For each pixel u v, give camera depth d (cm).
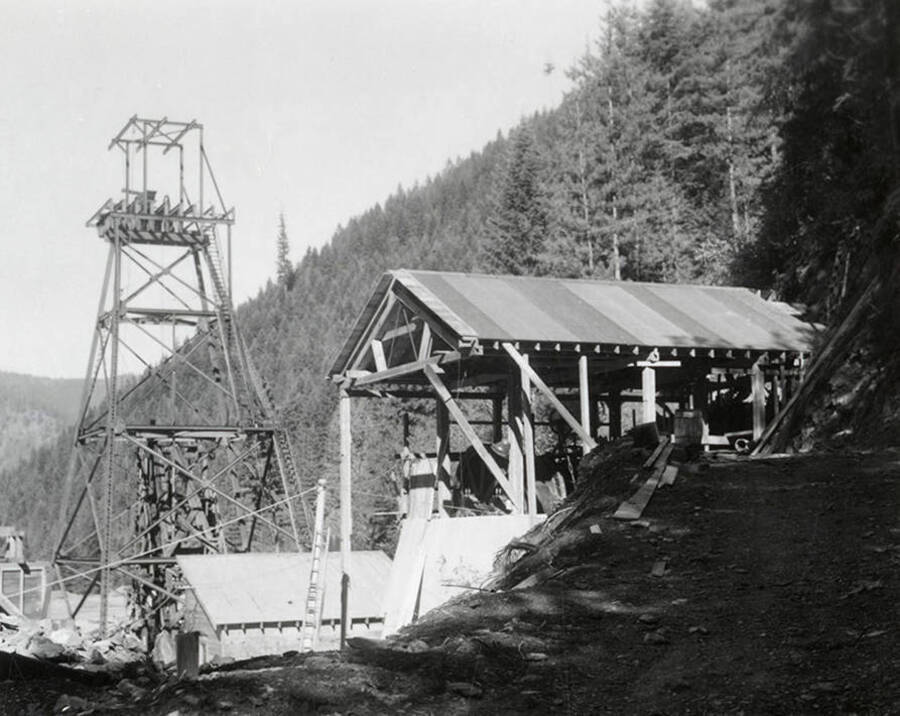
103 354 4150
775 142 4888
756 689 943
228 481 6122
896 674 931
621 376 3109
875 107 2369
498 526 2138
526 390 2309
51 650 1872
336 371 2831
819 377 2167
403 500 3030
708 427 2850
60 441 17475
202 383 13662
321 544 2684
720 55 5519
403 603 2106
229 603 3456
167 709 953
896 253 2144
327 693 962
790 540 1340
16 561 4209
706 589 1224
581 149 5522
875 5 2258
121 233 4200
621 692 971
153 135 4291
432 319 2456
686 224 5456
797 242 3350
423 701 956
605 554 1401
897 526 1330
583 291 2761
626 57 5825
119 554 3819
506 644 1103
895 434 1805
